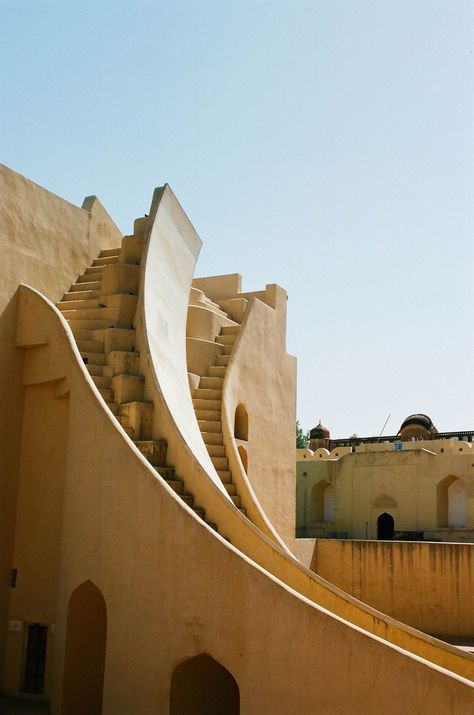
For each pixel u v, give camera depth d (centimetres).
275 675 883
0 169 1366
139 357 1345
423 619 1670
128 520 1023
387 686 822
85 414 1109
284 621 888
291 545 1694
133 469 1031
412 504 3008
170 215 1611
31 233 1433
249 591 916
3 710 1095
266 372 1953
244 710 894
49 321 1243
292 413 2122
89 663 1097
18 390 1276
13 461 1254
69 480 1114
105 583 1027
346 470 3203
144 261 1445
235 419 1838
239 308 2053
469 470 2905
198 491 1202
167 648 960
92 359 1349
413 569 1703
